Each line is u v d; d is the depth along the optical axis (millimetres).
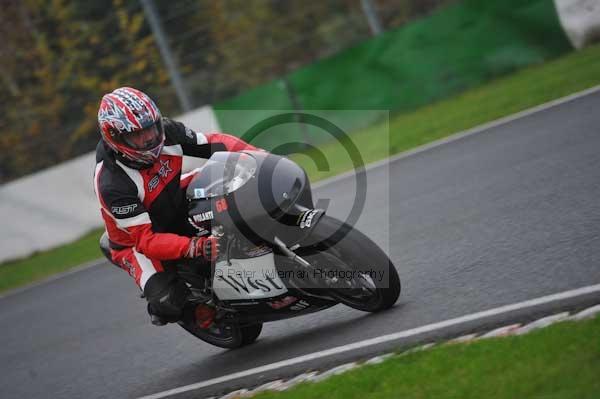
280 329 20969
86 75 56812
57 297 36000
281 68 60344
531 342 13586
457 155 34281
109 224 18828
